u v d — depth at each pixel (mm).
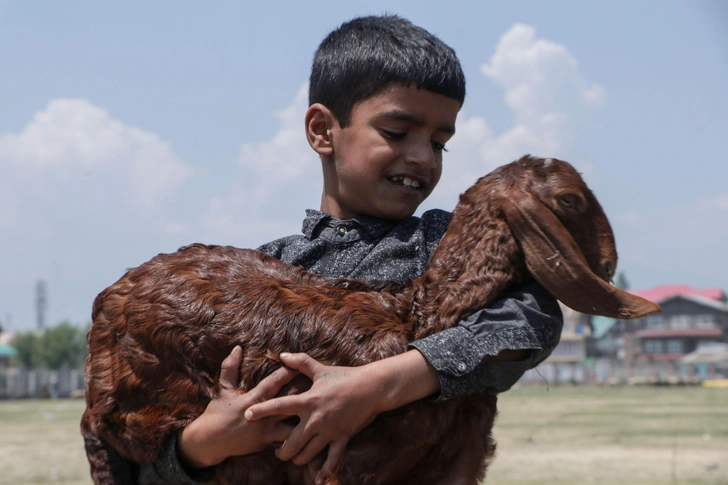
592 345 65750
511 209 2482
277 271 2586
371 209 2826
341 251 2824
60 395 41844
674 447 11297
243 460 2389
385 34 2795
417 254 2797
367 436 2326
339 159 2857
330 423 2242
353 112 2795
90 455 2523
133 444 2414
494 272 2488
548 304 2520
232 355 2359
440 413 2365
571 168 2570
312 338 2402
